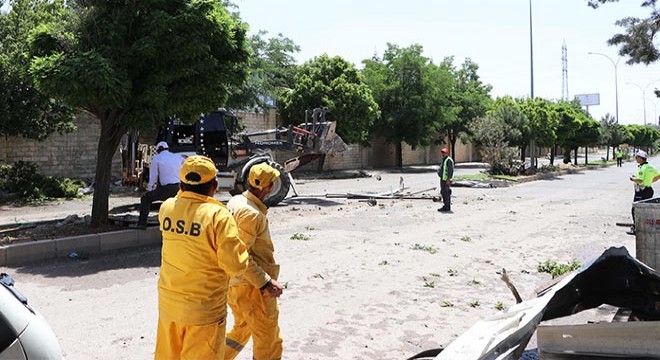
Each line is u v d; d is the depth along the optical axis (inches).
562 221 539.8
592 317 229.3
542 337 151.0
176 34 394.3
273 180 161.2
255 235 155.1
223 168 677.3
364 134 1309.1
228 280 135.3
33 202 664.4
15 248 332.2
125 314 236.2
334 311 243.6
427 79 1509.6
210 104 433.4
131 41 404.2
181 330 129.6
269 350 158.7
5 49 669.3
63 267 323.3
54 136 840.3
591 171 1647.4
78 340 204.2
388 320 232.7
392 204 673.0
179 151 640.4
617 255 173.9
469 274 316.5
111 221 441.1
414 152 1956.2
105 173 431.5
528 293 276.5
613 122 2549.2
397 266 334.3
